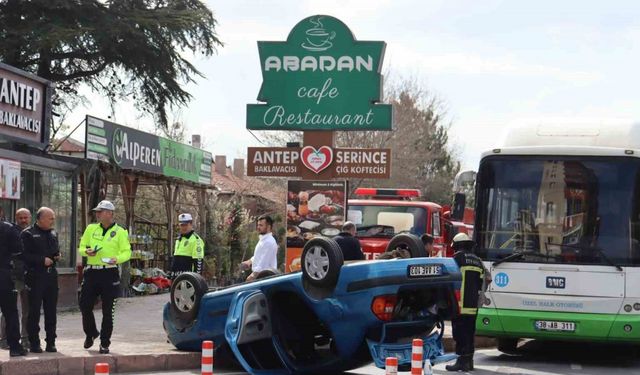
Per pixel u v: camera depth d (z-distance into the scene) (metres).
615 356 17.05
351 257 14.09
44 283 13.77
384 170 22.42
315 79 22.73
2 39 34.56
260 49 22.89
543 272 15.41
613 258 15.17
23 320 14.09
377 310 11.87
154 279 28.16
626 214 15.27
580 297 15.23
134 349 14.51
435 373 14.06
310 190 22.52
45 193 21.66
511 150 15.90
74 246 22.69
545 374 14.30
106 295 14.02
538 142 15.98
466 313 14.12
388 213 23.44
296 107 22.77
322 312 12.16
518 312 15.46
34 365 12.79
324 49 22.70
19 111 20.33
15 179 19.56
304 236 22.45
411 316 12.52
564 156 15.65
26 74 20.50
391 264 12.00
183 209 35.97
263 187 59.09
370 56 22.61
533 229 15.61
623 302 15.09
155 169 27.36
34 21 34.94
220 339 13.51
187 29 36.50
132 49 36.44
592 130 15.94
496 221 15.82
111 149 24.20
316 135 22.70
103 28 35.53
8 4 35.25
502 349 17.30
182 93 38.97
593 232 15.34
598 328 15.09
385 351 12.15
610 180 15.42
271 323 12.80
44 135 21.42
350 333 12.09
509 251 15.65
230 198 43.09
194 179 31.23
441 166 64.12
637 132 15.80
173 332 14.18
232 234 37.78
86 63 38.28
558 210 15.55
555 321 15.26
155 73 37.59
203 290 13.77
